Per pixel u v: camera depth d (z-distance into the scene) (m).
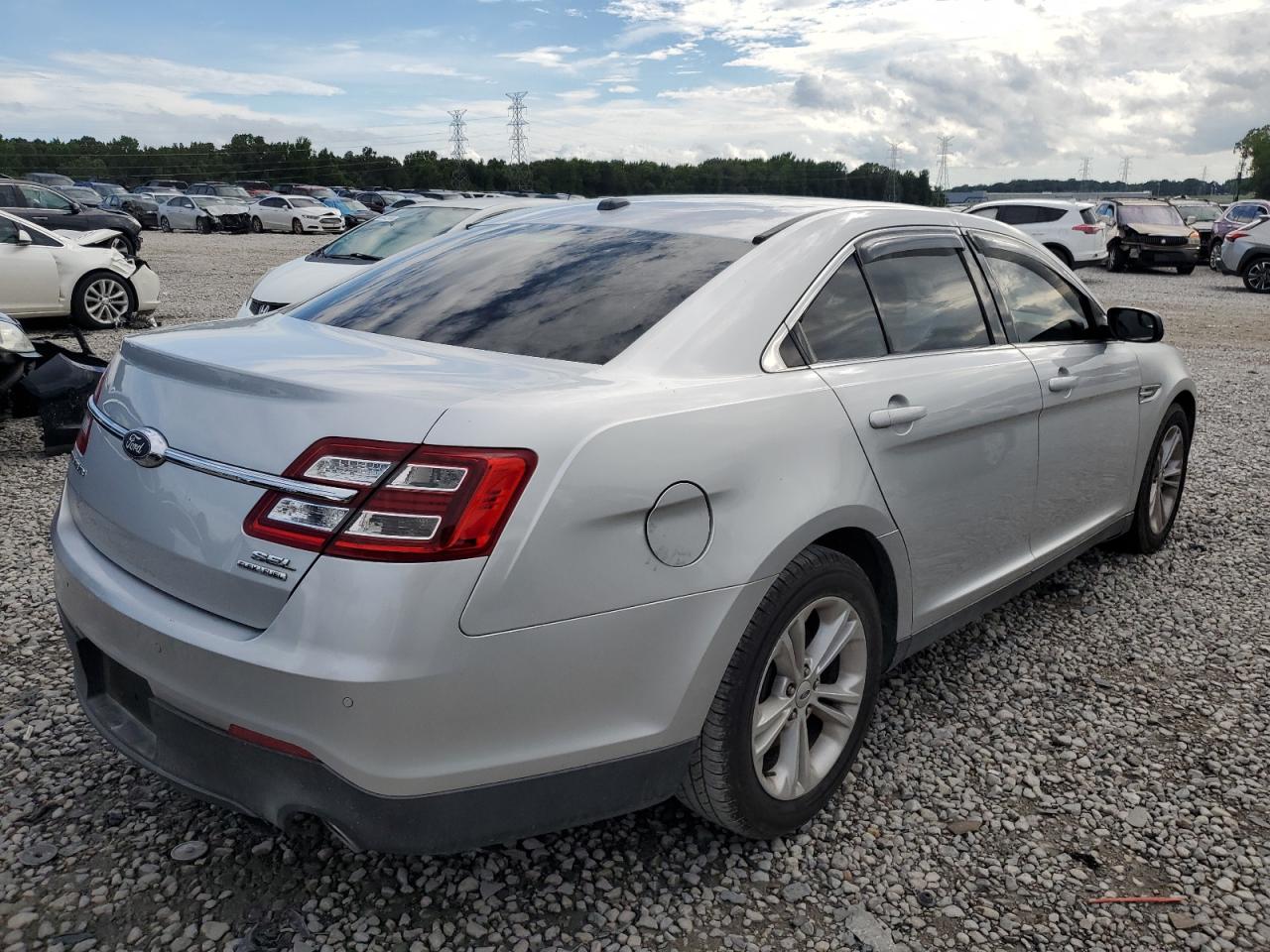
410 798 1.94
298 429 1.96
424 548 1.87
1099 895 2.45
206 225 34.59
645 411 2.16
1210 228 25.89
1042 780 2.94
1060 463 3.60
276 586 1.92
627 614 2.09
